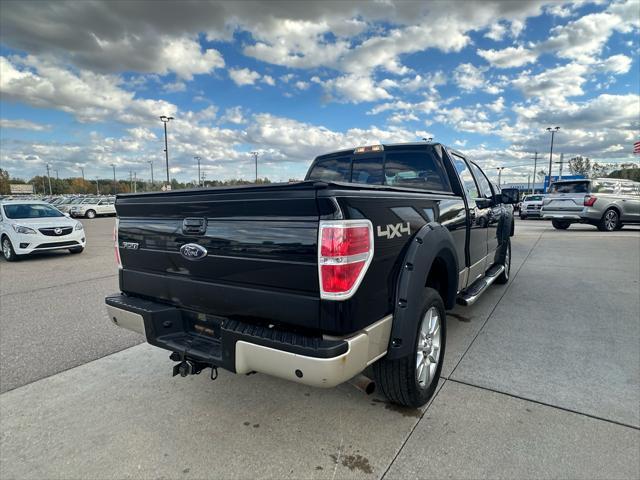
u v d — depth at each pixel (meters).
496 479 2.10
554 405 2.79
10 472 2.23
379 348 2.33
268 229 2.16
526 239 12.12
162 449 2.41
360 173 4.40
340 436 2.51
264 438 2.50
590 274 6.96
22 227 9.67
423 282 2.57
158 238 2.77
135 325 2.81
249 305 2.27
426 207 2.90
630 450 2.30
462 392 3.00
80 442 2.49
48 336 4.34
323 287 1.99
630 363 3.43
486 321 4.58
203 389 3.15
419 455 2.31
